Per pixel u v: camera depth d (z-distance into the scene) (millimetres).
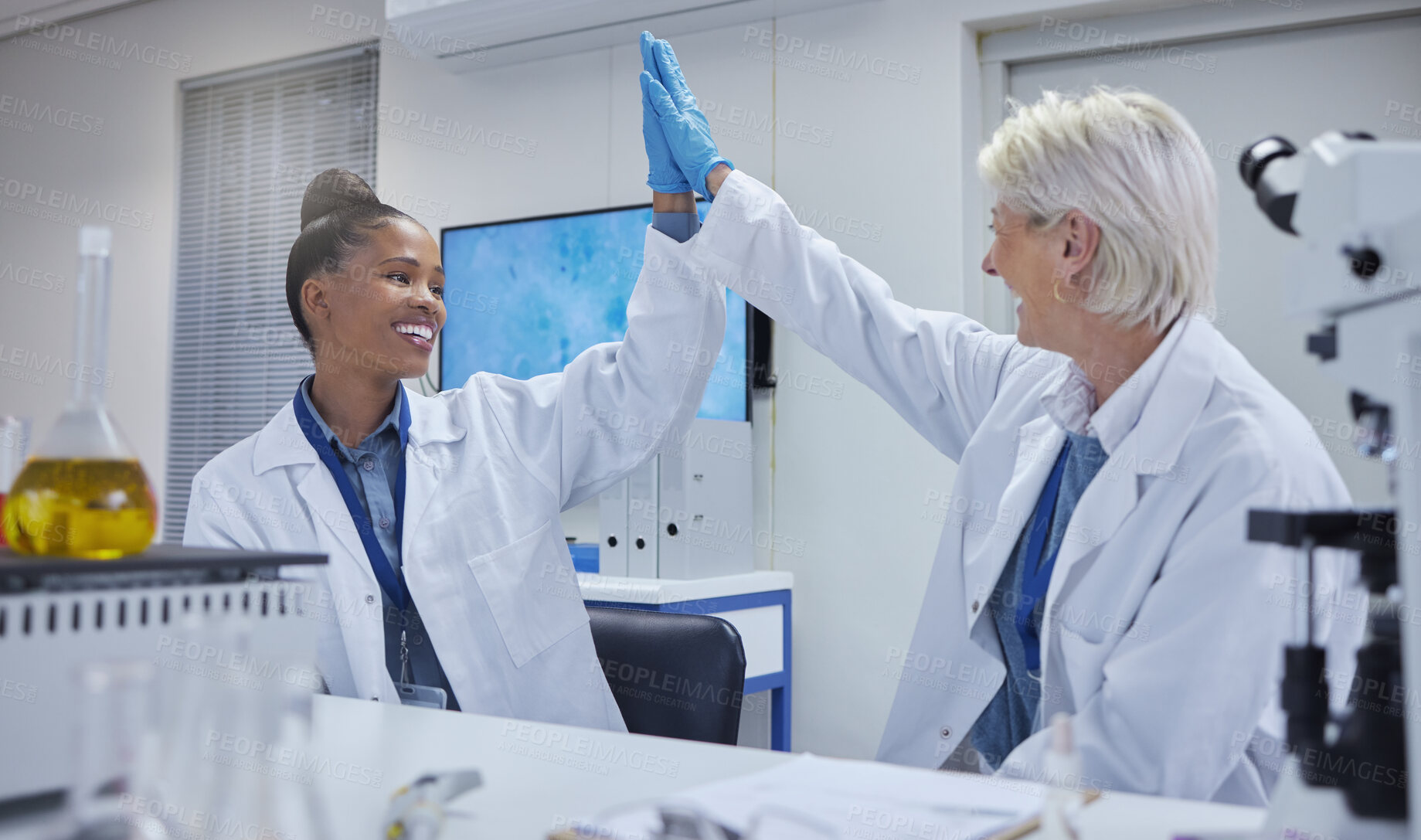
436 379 3184
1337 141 523
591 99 3057
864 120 2699
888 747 1211
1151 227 979
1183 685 880
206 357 3736
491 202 3203
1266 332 2361
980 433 1211
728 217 1337
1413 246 465
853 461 2703
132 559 596
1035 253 1046
